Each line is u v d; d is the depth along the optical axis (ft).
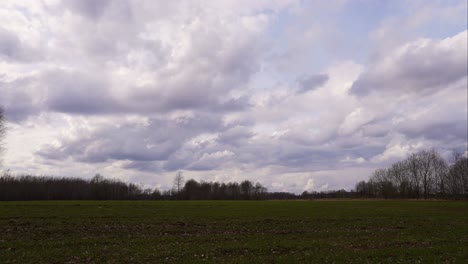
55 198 462.60
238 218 150.00
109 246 83.56
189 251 77.97
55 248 80.07
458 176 444.96
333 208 221.25
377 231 115.85
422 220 151.33
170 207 211.41
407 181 513.86
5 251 75.56
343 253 77.25
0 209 168.35
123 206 209.77
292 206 241.14
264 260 70.03
